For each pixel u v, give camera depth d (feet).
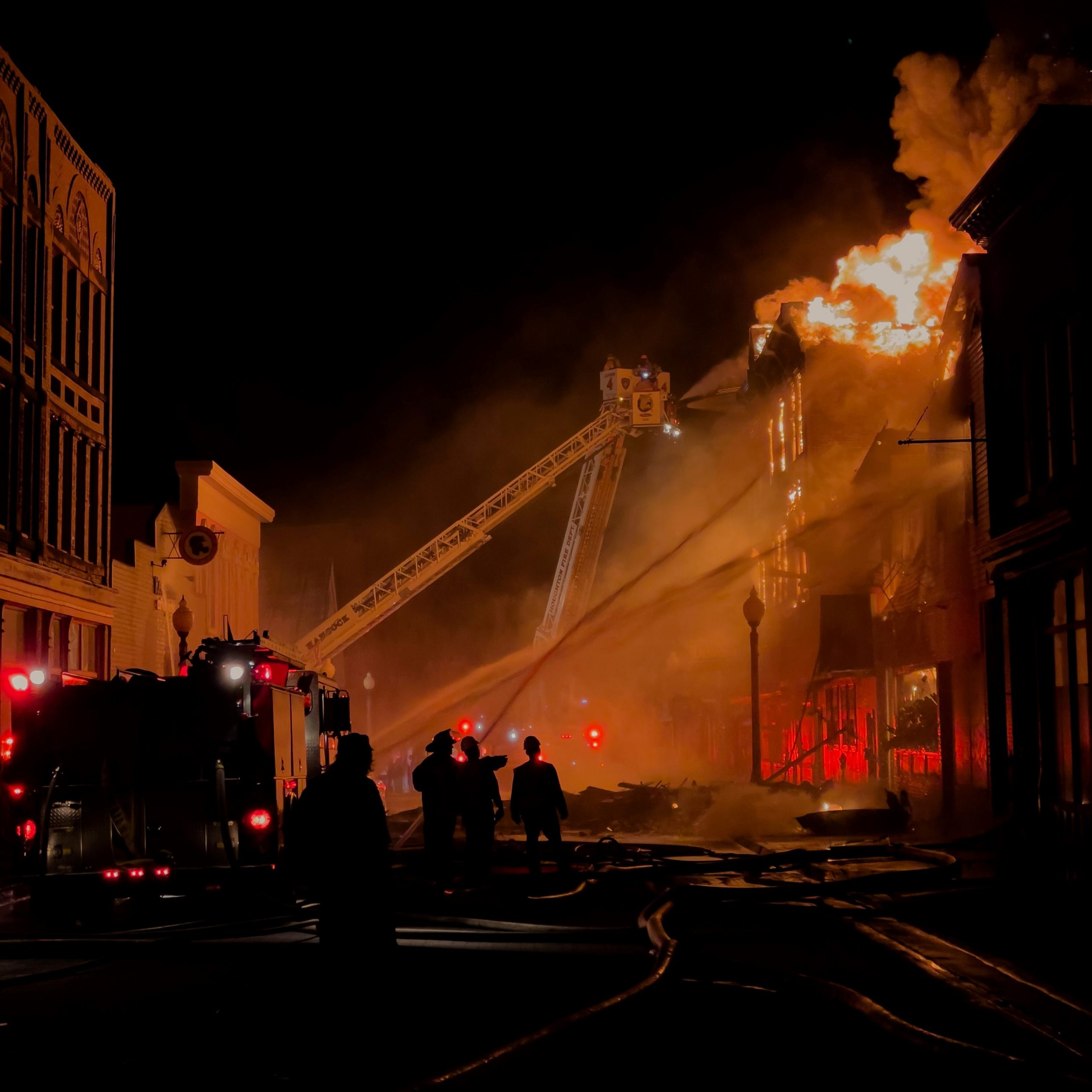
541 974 29.45
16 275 84.38
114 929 38.37
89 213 100.32
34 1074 21.04
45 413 89.10
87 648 98.84
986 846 60.13
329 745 56.24
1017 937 33.96
